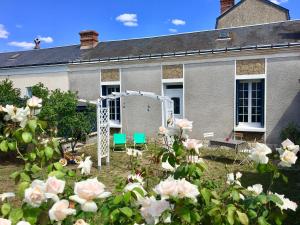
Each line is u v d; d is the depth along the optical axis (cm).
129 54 1623
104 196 174
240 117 1373
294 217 566
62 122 1147
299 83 1230
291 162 236
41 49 2156
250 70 1315
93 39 1906
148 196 218
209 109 1407
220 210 210
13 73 1869
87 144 1454
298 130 1189
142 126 1557
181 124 255
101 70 1641
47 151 270
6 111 262
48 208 184
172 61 1470
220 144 1194
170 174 271
